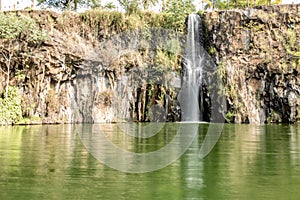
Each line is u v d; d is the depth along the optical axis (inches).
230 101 1123.3
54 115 1017.5
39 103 1012.5
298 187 222.2
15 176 247.9
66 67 1041.5
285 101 1098.7
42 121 989.8
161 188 218.8
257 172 268.8
